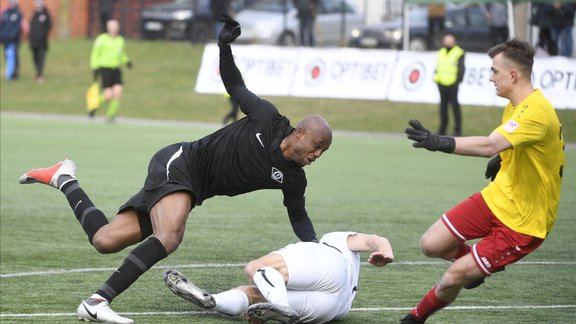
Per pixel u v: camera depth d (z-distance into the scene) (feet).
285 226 86.12
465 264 46.80
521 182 46.39
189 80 261.44
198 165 51.03
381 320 51.80
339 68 210.38
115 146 158.61
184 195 50.03
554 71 181.47
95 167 128.98
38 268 65.98
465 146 44.68
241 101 51.52
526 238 46.39
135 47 295.07
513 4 211.82
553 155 46.32
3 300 55.31
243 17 283.59
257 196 107.76
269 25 279.28
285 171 50.37
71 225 84.94
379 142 183.42
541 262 71.56
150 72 269.64
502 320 52.47
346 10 290.97
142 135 180.96
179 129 197.57
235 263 68.23
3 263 67.56
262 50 221.25
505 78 47.11
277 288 46.24
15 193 104.47
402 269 67.77
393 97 201.26
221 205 99.76
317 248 48.70
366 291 60.08
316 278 47.96
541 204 46.50
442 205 101.71
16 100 246.06
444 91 184.75
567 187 119.96
